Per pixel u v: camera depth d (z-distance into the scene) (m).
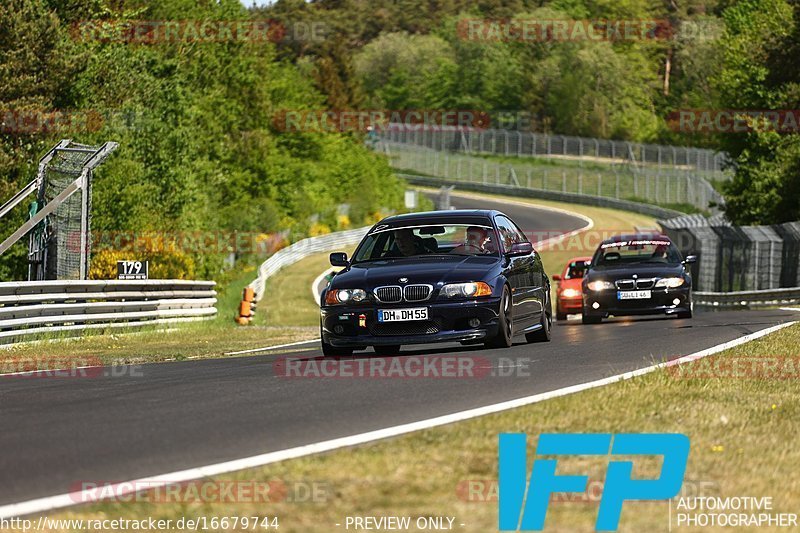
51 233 84.94
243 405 30.98
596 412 27.91
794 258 121.31
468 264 46.50
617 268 78.56
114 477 21.62
